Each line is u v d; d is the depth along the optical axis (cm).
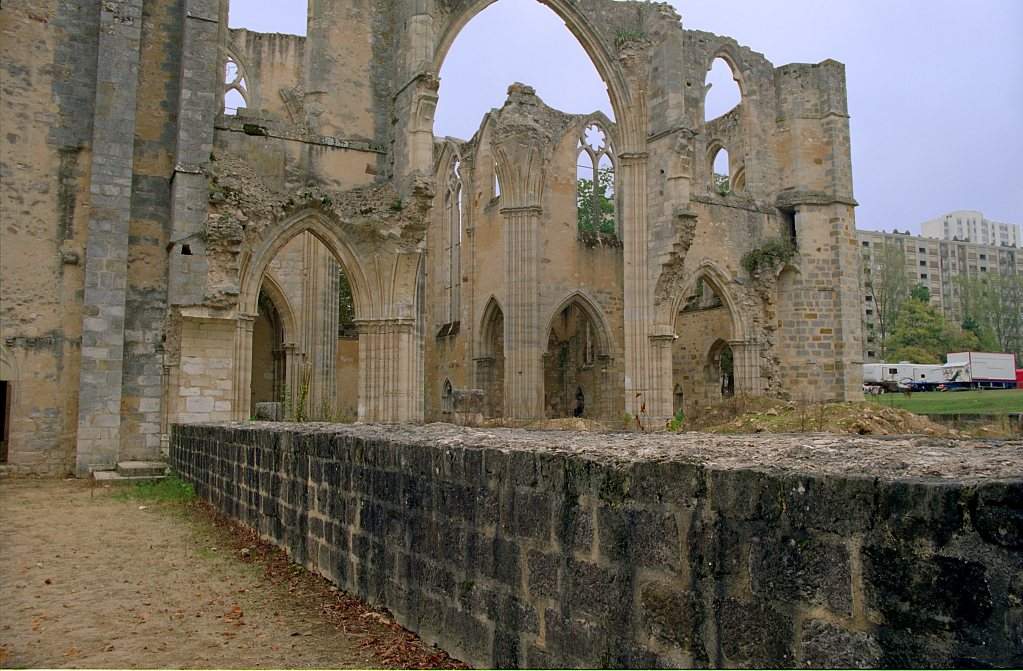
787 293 3547
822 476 294
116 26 2183
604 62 3250
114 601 787
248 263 2248
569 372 4331
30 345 2095
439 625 573
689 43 3466
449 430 829
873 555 273
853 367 3497
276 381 3628
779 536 308
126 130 2166
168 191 2236
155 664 605
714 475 338
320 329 3253
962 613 246
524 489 475
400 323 2366
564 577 434
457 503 553
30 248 2120
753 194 3569
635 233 3241
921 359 7975
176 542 1091
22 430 2069
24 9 2161
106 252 2112
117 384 2091
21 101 2139
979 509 243
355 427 948
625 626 387
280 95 3659
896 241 13450
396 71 2470
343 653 602
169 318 2095
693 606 347
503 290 3619
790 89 3622
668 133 3133
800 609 298
